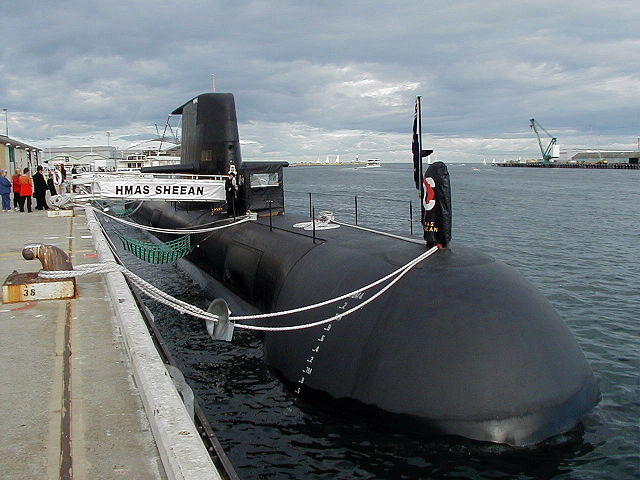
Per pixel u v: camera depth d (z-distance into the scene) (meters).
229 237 12.63
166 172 15.22
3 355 5.07
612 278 16.73
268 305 9.79
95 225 14.22
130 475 3.17
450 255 7.65
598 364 9.73
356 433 6.77
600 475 6.03
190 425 3.32
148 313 7.84
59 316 6.29
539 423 6.06
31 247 7.14
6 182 21.11
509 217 34.16
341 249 9.07
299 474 6.22
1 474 3.19
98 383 4.46
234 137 14.79
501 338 6.34
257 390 8.20
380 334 6.84
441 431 6.12
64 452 3.43
